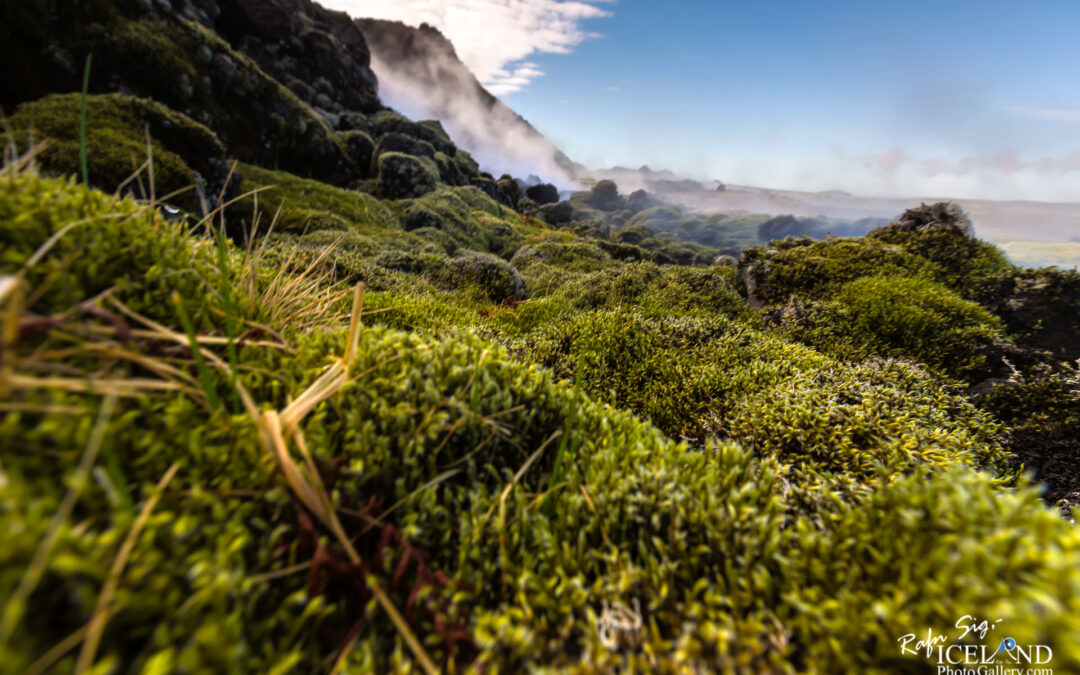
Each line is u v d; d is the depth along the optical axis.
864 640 1.16
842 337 7.89
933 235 11.59
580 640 1.31
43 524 0.92
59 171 12.60
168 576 1.02
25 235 1.41
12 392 1.13
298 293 2.80
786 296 10.62
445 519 1.60
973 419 4.70
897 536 1.34
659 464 1.88
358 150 55.97
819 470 2.88
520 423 2.01
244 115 36.06
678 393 4.47
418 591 1.31
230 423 1.42
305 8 84.56
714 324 6.33
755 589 1.36
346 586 1.32
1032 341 8.15
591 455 1.98
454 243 33.12
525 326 8.20
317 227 23.41
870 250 11.34
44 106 16.12
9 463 1.03
